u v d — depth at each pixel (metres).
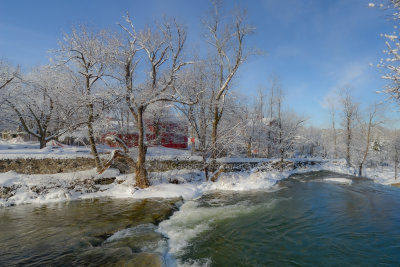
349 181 20.61
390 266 6.21
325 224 9.54
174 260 6.57
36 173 15.18
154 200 13.09
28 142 28.77
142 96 14.32
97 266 5.89
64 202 12.70
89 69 15.83
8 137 31.06
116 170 16.72
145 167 15.47
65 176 14.88
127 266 5.91
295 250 7.22
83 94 15.59
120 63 14.54
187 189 15.23
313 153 47.66
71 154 16.59
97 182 15.14
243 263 6.41
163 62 15.54
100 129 16.86
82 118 17.48
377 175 31.67
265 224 9.56
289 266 6.27
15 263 6.10
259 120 29.36
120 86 14.88
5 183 13.05
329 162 33.97
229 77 17.34
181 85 17.42
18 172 14.73
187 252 7.07
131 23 14.16
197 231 8.77
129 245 7.34
